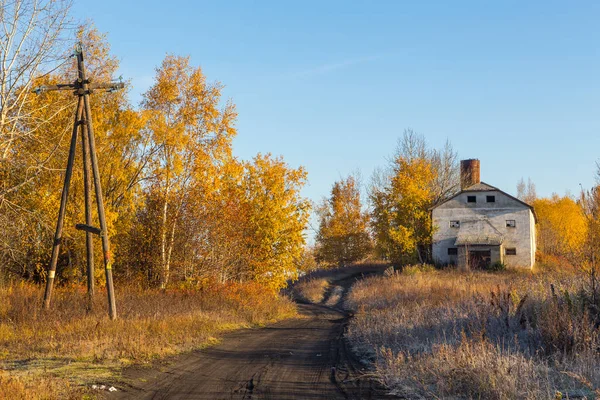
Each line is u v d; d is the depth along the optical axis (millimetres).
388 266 71875
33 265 30078
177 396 9906
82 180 29109
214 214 33781
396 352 13594
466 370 9539
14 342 15070
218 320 24281
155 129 31688
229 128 32969
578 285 15016
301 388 10602
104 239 20250
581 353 10664
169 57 32656
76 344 14617
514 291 18250
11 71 22609
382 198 67562
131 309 21594
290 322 30172
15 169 24891
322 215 87000
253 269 40031
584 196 14828
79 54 20797
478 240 59500
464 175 72438
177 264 33031
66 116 27891
